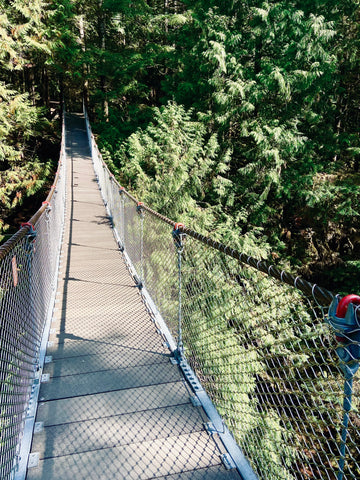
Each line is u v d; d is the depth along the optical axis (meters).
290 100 10.75
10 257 1.97
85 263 5.86
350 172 10.94
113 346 3.13
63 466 1.84
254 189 11.69
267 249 10.03
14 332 2.00
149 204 9.54
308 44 9.41
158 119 10.66
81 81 23.27
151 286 4.19
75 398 2.40
